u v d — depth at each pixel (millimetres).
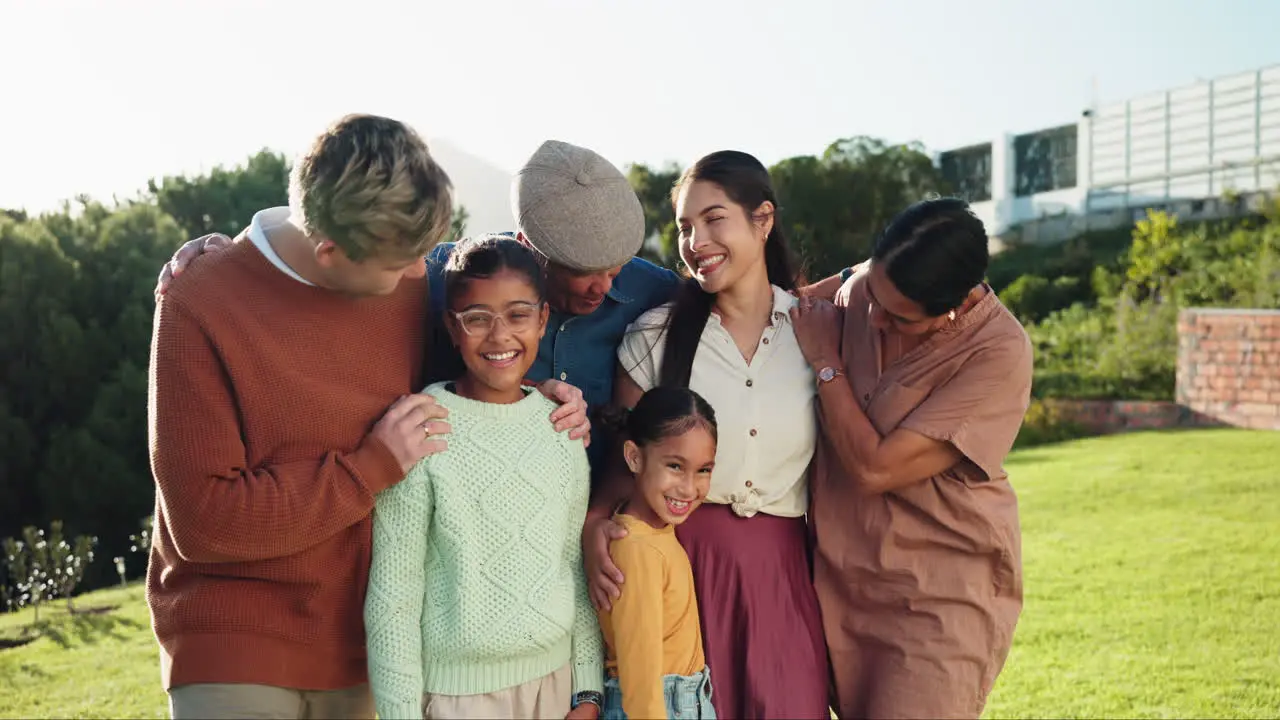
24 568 10586
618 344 2896
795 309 2754
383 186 1978
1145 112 25875
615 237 2551
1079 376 16734
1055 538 9328
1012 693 6066
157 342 2225
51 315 14750
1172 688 6016
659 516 2574
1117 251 22266
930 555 2635
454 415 2414
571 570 2527
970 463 2600
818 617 2732
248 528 2180
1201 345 14484
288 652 2324
